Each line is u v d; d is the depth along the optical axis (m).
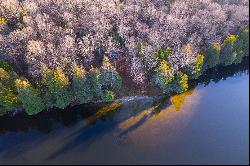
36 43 114.69
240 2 158.38
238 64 144.00
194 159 97.31
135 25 133.12
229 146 101.44
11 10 132.38
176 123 108.69
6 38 118.94
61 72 109.12
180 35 131.62
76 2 137.75
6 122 110.38
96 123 109.12
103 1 139.75
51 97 111.88
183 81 120.12
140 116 111.75
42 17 129.88
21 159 98.00
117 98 118.88
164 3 149.25
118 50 122.88
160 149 99.75
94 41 120.81
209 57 133.00
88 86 112.88
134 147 100.12
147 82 124.38
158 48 122.56
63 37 122.25
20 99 107.19
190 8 147.62
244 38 141.12
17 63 119.06
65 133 105.81
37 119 110.94
